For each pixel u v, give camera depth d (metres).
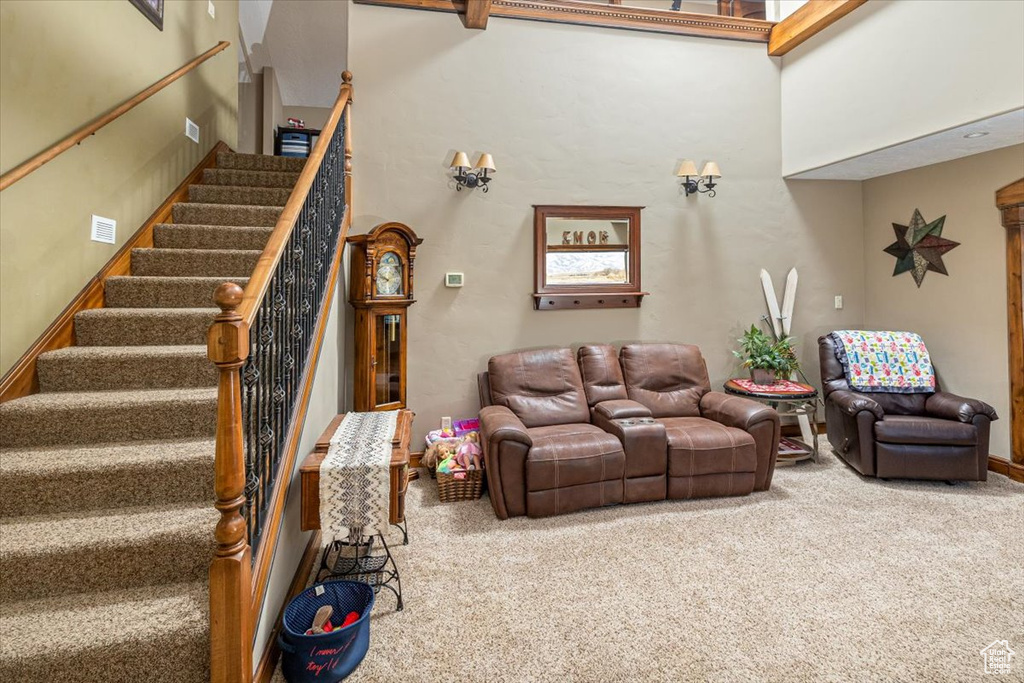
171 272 3.09
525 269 4.00
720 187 4.34
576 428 3.38
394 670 1.72
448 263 3.87
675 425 3.44
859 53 3.69
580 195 4.08
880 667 1.73
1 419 2.01
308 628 1.82
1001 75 2.81
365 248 3.45
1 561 1.56
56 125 2.46
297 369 2.13
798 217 4.50
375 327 3.53
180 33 3.79
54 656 1.35
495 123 3.93
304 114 8.23
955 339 3.85
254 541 1.59
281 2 5.73
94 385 2.33
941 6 3.12
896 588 2.20
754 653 1.80
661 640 1.87
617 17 4.11
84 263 2.69
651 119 4.21
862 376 3.87
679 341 4.30
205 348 2.49
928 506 3.05
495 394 3.59
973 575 2.29
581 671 1.72
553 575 2.32
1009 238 3.49
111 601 1.57
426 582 2.27
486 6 3.61
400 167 3.79
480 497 3.26
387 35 3.77
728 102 4.35
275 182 4.16
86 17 2.68
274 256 1.71
